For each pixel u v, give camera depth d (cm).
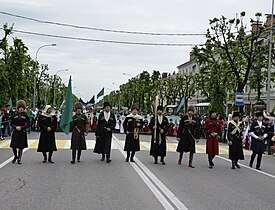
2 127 2212
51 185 936
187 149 1344
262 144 1358
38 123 1298
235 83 3522
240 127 1362
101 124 1373
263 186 1024
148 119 3275
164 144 1379
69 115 1433
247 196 888
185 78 6419
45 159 1319
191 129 1353
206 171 1253
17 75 4094
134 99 8050
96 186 939
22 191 863
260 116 1380
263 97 4694
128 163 1362
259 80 3375
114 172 1155
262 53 3055
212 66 3622
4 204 748
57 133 2883
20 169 1157
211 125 1347
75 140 1321
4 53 4091
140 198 829
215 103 3712
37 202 770
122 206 757
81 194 848
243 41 3147
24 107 1278
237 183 1052
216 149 1339
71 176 1064
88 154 1584
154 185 976
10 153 1552
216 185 1009
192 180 1070
